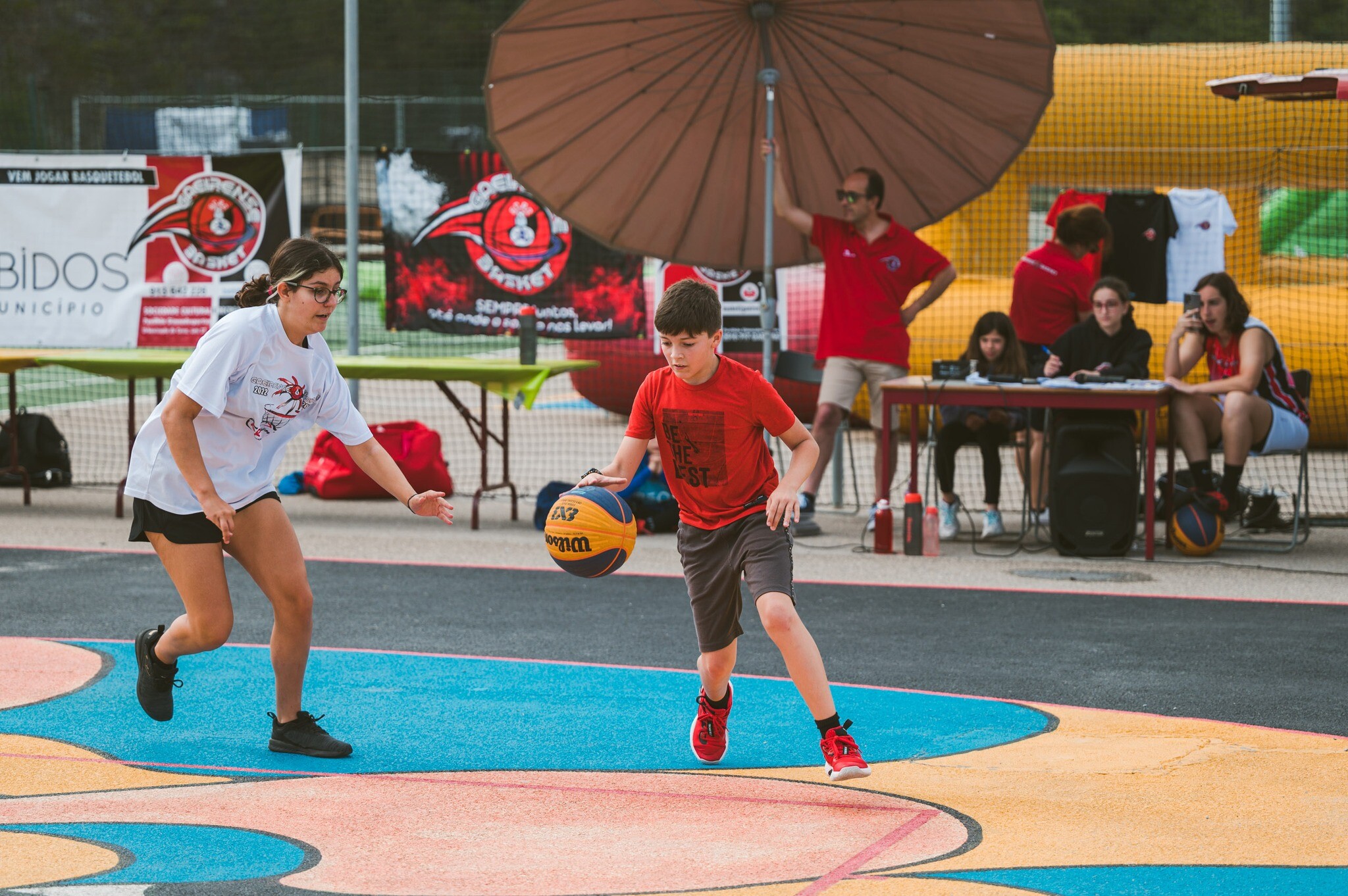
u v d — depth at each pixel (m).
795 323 27.05
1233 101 24.88
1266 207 27.28
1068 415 17.02
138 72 65.69
